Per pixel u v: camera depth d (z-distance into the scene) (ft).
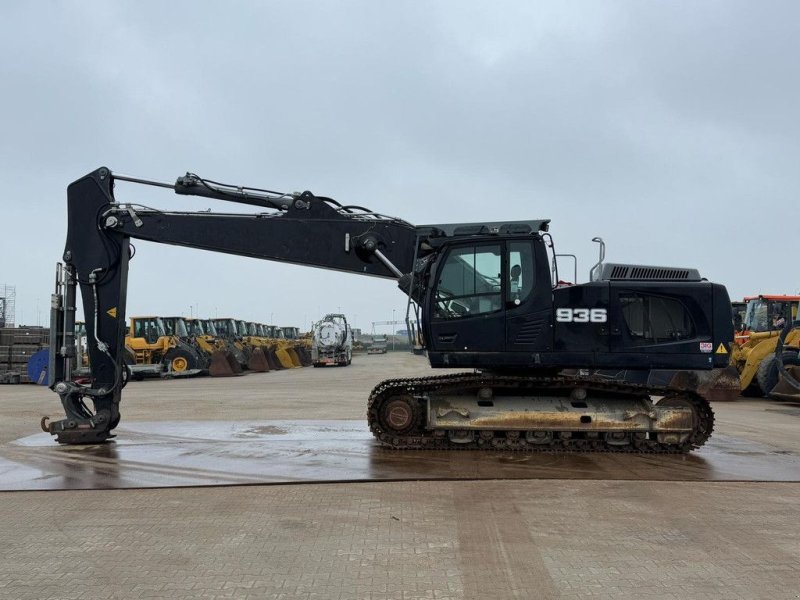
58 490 20.86
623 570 14.11
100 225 29.01
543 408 26.99
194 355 89.56
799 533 16.74
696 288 26.84
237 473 22.99
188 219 28.91
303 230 28.78
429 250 28.19
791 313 58.75
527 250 26.94
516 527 17.04
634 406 27.09
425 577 13.66
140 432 32.42
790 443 30.55
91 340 29.04
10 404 49.67
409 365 141.69
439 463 24.68
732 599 12.64
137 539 16.15
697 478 22.59
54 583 13.39
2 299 129.59
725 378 53.06
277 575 13.79
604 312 26.66
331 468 23.76
